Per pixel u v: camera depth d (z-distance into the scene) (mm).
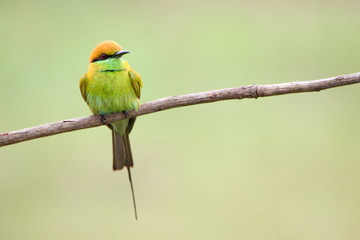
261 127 10719
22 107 10914
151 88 11164
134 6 13422
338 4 13539
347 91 11383
